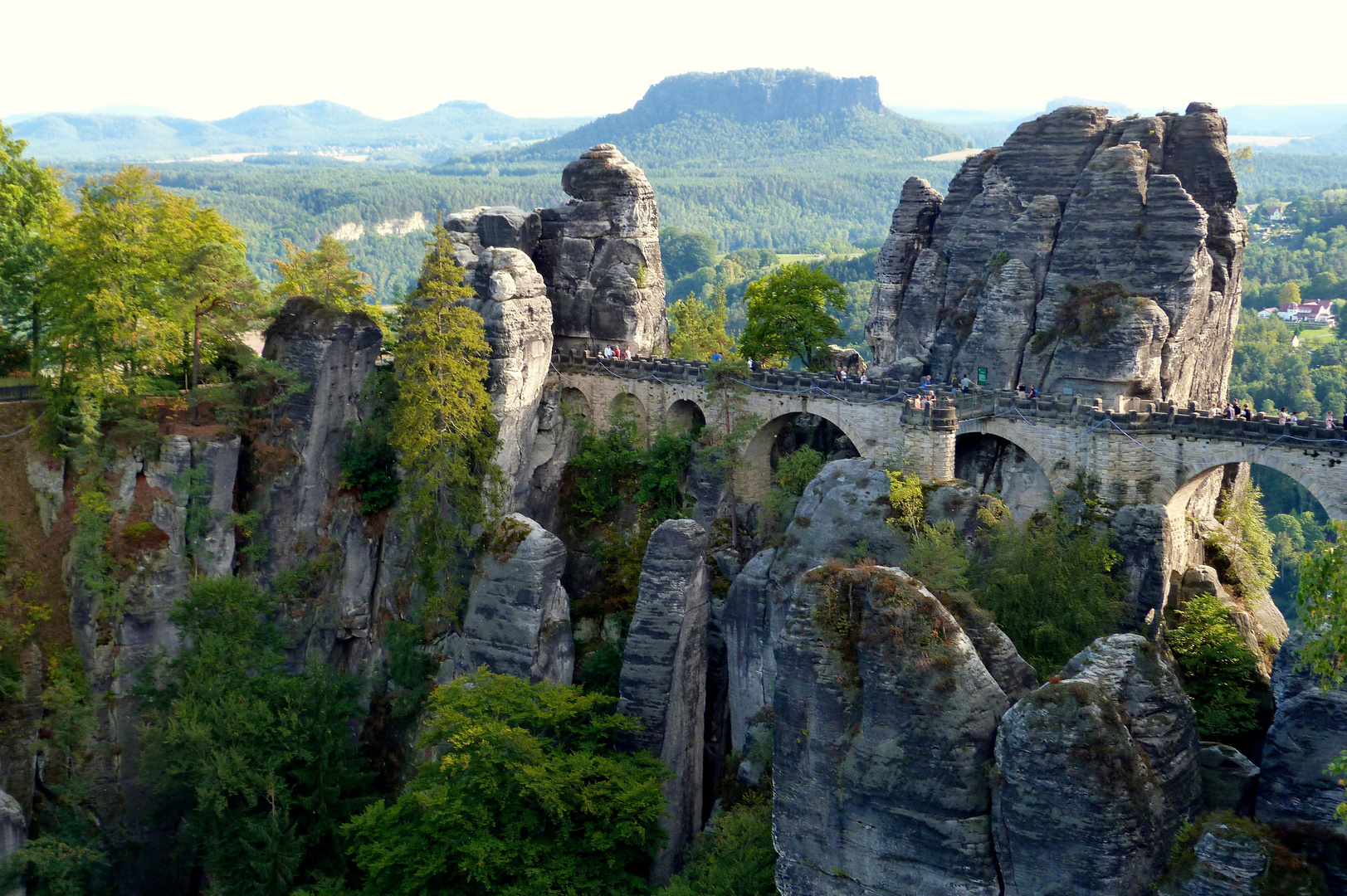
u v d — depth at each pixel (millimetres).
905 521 68625
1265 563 83875
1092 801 45625
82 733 79875
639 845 66188
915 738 49500
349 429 90875
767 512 81000
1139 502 69750
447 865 63562
